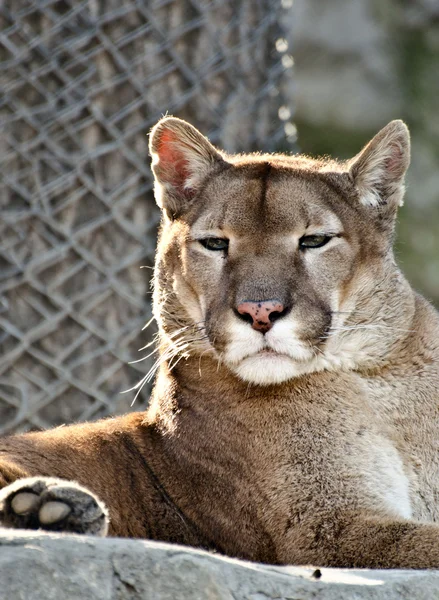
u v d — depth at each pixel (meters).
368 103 28.05
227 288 9.24
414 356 9.58
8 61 12.66
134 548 6.20
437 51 28.84
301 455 8.95
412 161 27.41
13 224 12.59
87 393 12.72
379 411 9.36
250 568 6.50
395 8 28.86
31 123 12.66
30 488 7.30
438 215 26.92
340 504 8.70
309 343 9.16
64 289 12.75
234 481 9.05
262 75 14.22
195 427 9.35
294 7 28.17
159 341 10.88
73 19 12.84
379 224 9.87
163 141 10.25
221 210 9.57
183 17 13.38
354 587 6.57
